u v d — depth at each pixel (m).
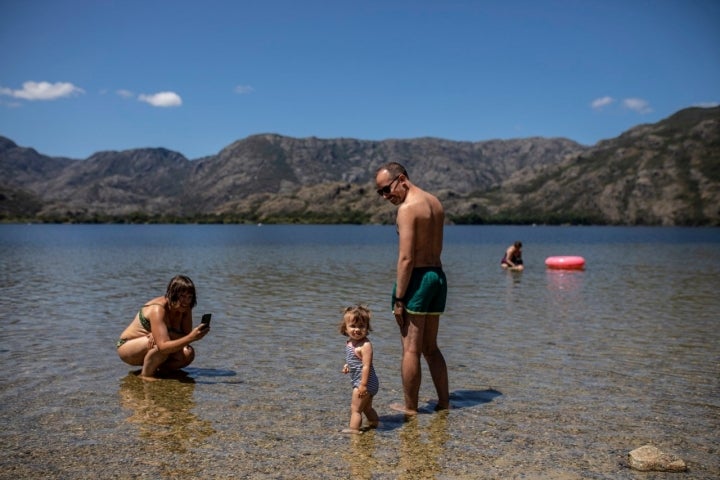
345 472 4.86
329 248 51.62
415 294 6.50
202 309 14.20
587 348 9.85
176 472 4.82
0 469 4.86
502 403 6.86
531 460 5.18
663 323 12.39
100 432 5.74
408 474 4.85
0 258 34.78
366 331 6.07
